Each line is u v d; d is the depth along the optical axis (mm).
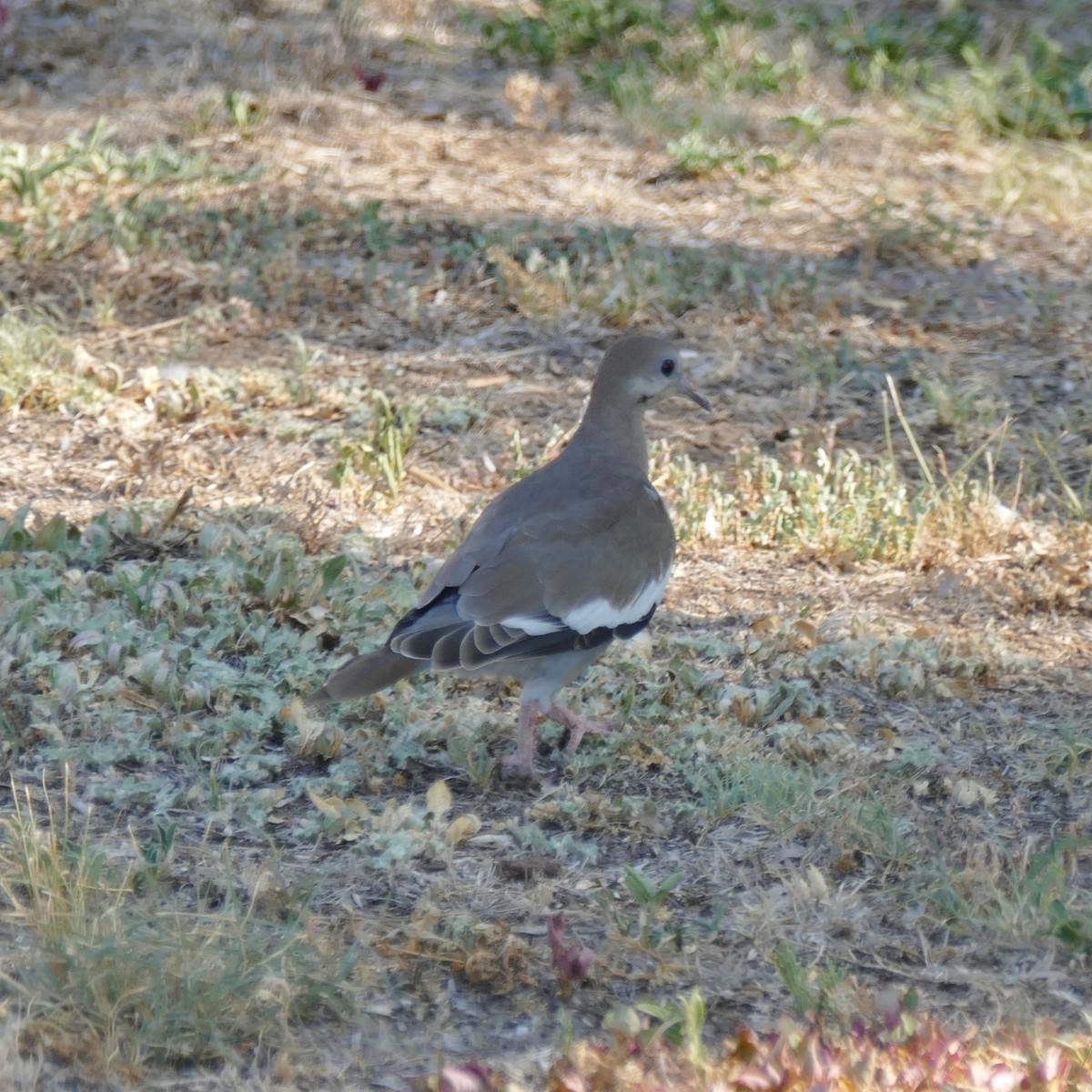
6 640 10289
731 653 11484
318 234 19922
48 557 11766
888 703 11062
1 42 24406
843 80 25906
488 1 28312
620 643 11406
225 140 22406
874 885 8883
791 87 25516
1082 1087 6961
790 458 15320
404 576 12156
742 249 20312
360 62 25406
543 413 16219
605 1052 7027
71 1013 7027
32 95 23156
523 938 8141
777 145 23594
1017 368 17594
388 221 19891
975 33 27688
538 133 23547
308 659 10609
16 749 9328
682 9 28406
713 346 17766
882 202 21859
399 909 8281
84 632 10367
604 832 9242
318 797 8930
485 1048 7301
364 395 16125
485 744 10016
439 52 26125
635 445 10570
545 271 18891
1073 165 23375
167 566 11688
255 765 9422
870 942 8352
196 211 20188
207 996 7180
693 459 15352
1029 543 13633
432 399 16078
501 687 10898
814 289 19141
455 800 9469
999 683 11453
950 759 10336
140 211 19844
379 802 9328
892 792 9734
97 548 12125
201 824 8891
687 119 23922
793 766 10008
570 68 25938
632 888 8359
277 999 7238
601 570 9508
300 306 18266
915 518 13898
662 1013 7215
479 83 25109
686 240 20516
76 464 14383
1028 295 19141
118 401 15609
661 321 18266
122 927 7512
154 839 8648
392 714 10109
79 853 7996
